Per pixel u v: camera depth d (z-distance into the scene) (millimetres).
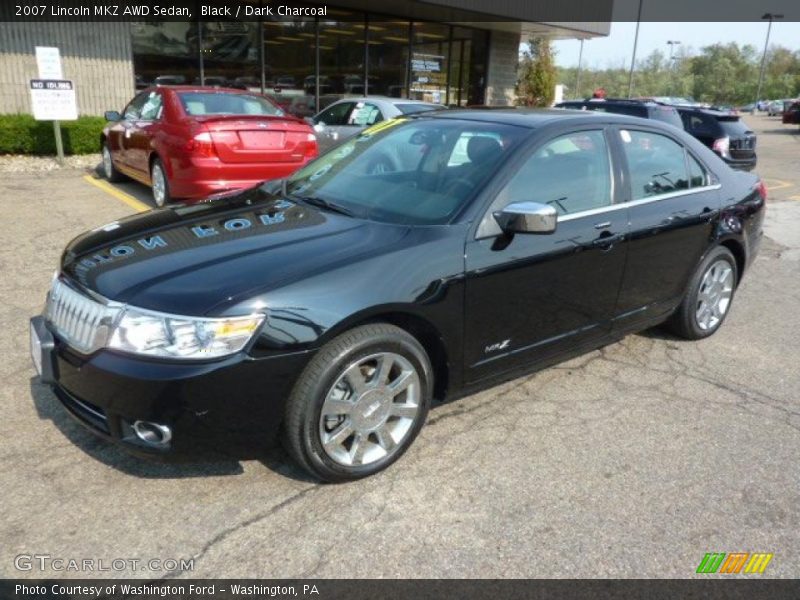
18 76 12539
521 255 3350
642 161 4141
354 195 3617
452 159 3584
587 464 3240
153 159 7883
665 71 101938
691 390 4082
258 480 2986
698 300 4695
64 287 2939
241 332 2600
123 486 2893
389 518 2783
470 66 19062
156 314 2600
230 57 14414
